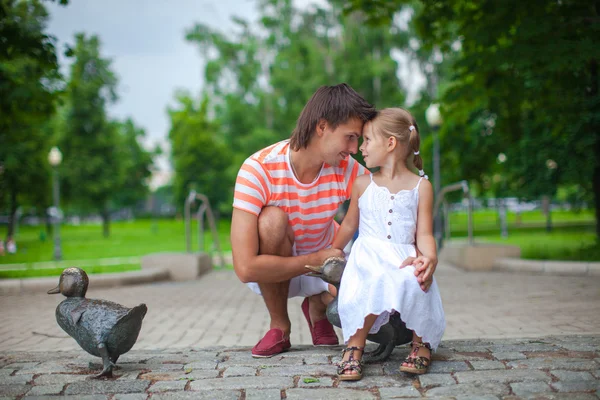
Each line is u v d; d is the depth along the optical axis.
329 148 2.93
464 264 9.83
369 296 2.56
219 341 4.57
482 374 2.56
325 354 3.09
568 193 18.30
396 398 2.30
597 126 12.10
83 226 53.12
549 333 4.28
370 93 28.08
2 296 7.79
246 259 2.95
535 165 14.54
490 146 18.83
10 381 2.66
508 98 10.67
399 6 10.23
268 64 33.38
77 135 35.12
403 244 2.81
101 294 7.96
